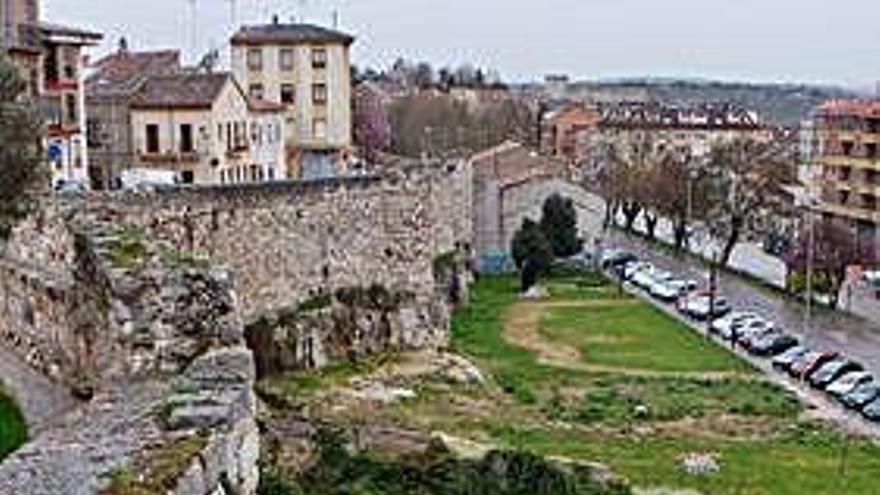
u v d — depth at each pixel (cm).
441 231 7906
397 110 17612
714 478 4272
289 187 5316
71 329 2581
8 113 3084
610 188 14788
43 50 6888
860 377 6150
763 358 7181
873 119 12156
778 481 4309
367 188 6078
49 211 3347
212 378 1773
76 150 7256
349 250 5878
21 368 2841
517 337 7438
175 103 8144
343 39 10138
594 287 9838
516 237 9694
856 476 4447
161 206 4178
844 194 12512
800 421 5462
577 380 6191
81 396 2469
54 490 1313
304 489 3114
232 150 8481
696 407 5650
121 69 9631
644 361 6862
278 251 5191
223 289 2105
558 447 4447
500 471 3728
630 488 3891
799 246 10206
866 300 9769
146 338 2036
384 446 3647
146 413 1614
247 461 1689
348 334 5719
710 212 12569
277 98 10100
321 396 4859
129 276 2086
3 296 3106
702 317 8569
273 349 5078
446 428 4484
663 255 12494
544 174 10962
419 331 6322
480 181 10450
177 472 1374
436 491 3562
